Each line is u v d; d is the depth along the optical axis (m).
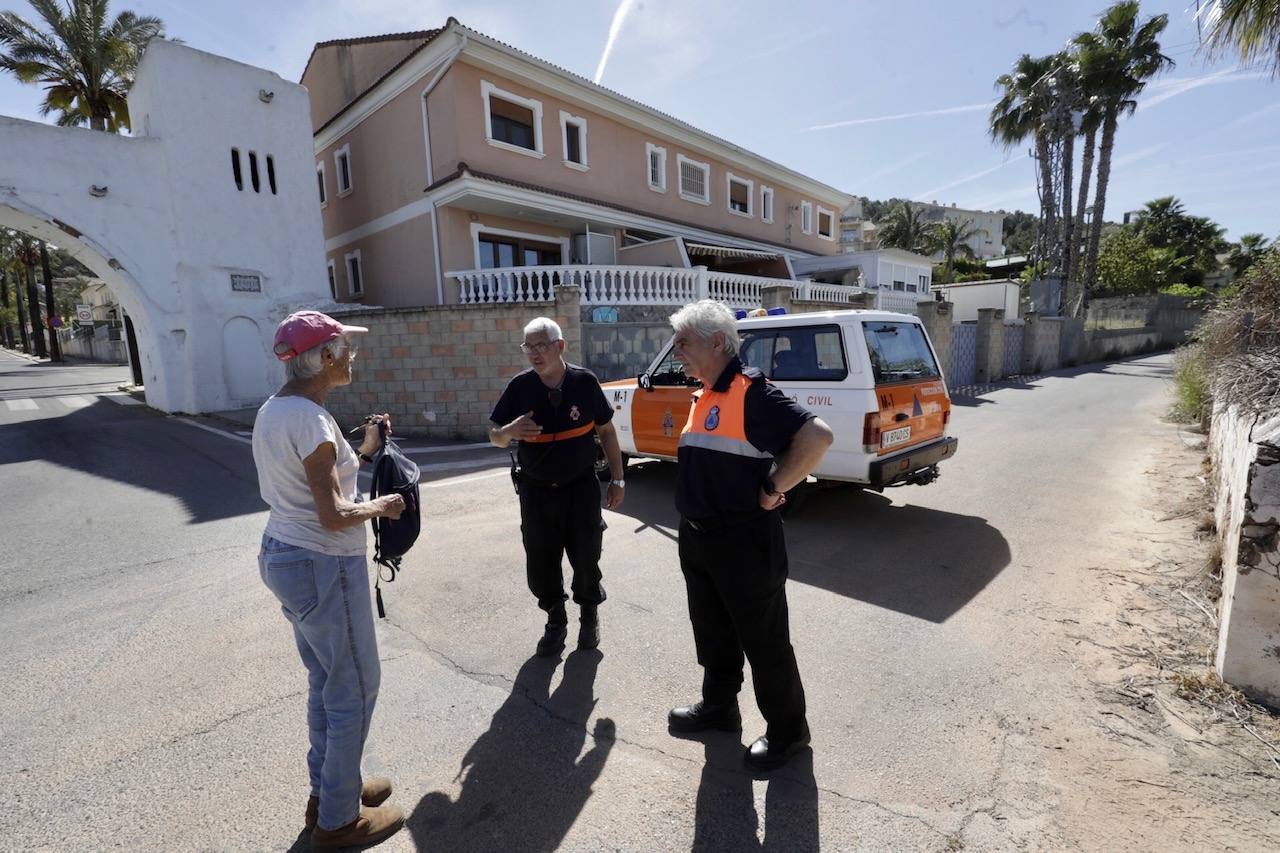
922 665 3.09
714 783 2.34
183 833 2.15
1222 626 2.91
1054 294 23.95
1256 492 2.62
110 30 18.94
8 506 6.50
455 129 13.54
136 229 12.34
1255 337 5.84
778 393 2.29
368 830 2.08
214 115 12.99
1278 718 2.58
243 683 3.08
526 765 2.46
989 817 2.12
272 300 13.98
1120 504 5.77
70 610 3.95
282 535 1.95
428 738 2.63
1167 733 2.52
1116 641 3.25
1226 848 1.97
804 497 5.48
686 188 19.94
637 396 6.62
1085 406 12.43
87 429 11.48
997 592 3.92
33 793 2.33
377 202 16.19
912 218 47.88
